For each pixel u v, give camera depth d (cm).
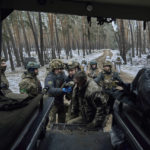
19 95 158
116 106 154
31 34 3919
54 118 329
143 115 99
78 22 3478
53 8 126
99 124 210
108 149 153
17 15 1942
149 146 82
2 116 107
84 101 224
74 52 3778
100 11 132
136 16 143
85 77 215
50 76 312
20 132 95
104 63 380
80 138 174
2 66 293
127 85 136
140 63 1812
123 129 116
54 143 162
